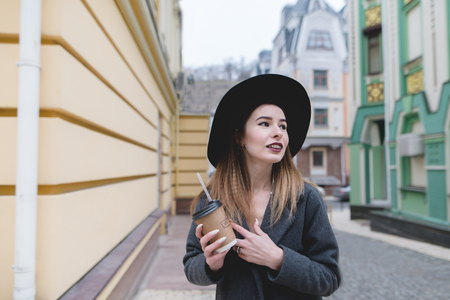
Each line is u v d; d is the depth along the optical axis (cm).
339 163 2036
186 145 1005
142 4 323
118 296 257
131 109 326
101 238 229
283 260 99
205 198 130
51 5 155
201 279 111
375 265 456
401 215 725
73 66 173
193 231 129
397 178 764
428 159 634
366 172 1003
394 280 390
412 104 696
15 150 150
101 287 183
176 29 948
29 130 143
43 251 152
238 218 116
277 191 117
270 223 113
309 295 110
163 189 666
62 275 160
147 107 430
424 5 648
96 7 212
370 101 1004
